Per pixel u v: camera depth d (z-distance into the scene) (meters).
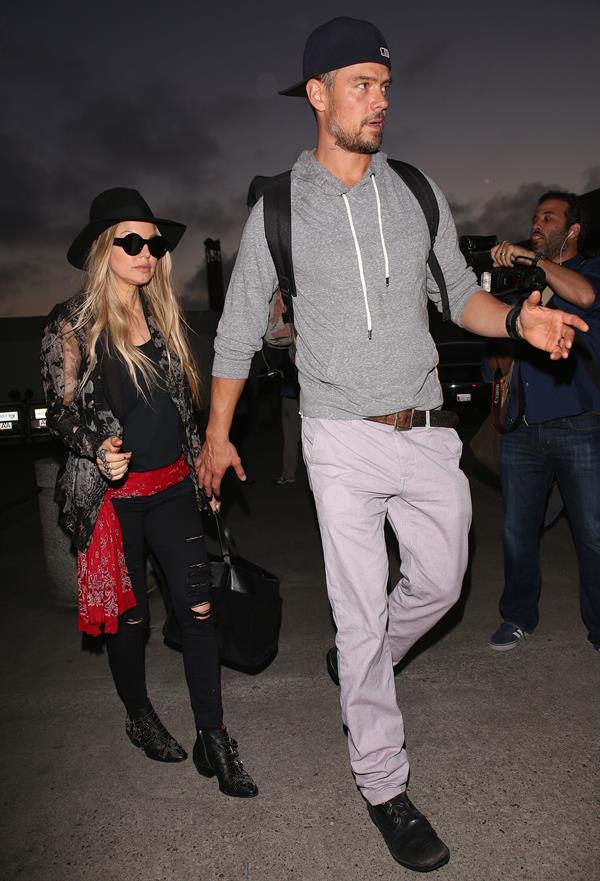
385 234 2.28
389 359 2.32
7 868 2.37
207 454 2.67
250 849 2.40
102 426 2.53
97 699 3.44
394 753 2.37
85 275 2.58
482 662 3.54
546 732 2.94
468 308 2.46
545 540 5.41
